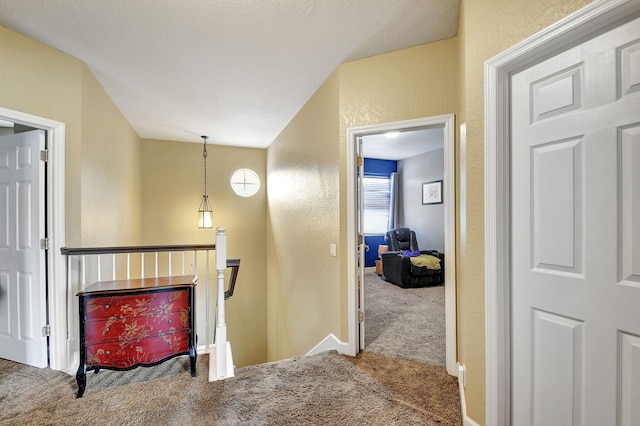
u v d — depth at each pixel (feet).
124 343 6.14
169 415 5.37
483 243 4.65
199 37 6.75
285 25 6.32
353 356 7.73
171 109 11.28
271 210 16.70
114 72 8.36
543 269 4.03
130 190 13.10
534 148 4.12
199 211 16.37
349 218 7.81
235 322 17.34
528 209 4.18
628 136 3.26
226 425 5.12
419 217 20.18
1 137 7.32
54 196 7.11
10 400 5.81
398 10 5.86
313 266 9.91
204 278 16.63
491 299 4.41
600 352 3.48
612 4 3.12
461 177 5.59
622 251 3.31
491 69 4.41
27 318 7.11
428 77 6.90
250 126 13.56
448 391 6.15
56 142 7.16
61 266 7.12
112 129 10.27
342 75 7.87
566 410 3.77
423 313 11.48
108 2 5.63
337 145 8.08
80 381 5.87
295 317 11.91
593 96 3.52
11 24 6.27
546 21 3.79
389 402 5.77
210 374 6.77
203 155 16.88
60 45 7.04
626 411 3.28
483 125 4.60
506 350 4.40
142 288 6.26
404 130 7.36
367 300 13.37
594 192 3.52
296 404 5.71
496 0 4.40
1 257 7.32
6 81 6.40
